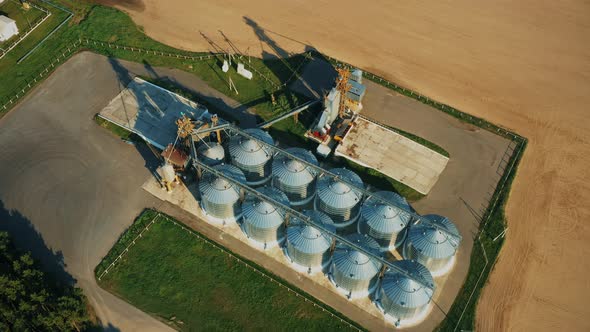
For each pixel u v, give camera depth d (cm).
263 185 10031
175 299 8775
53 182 10088
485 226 9600
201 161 9862
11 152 10519
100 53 12244
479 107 11388
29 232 9456
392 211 8806
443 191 10050
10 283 8088
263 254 9212
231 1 13488
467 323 8512
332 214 9194
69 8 13100
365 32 12812
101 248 9294
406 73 11994
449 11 13312
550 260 9238
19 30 12606
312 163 9656
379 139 10756
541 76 11969
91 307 8656
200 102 11369
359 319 8531
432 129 10988
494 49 12494
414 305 8000
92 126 10938
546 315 8625
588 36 12769
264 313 8644
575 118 11231
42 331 8038
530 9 13388
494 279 9006
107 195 9938
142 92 11500
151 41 12494
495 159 10550
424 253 8581
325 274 8981
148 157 10469
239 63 11781
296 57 12231
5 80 11688
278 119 10844
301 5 13400
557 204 9931
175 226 9531
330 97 10269
